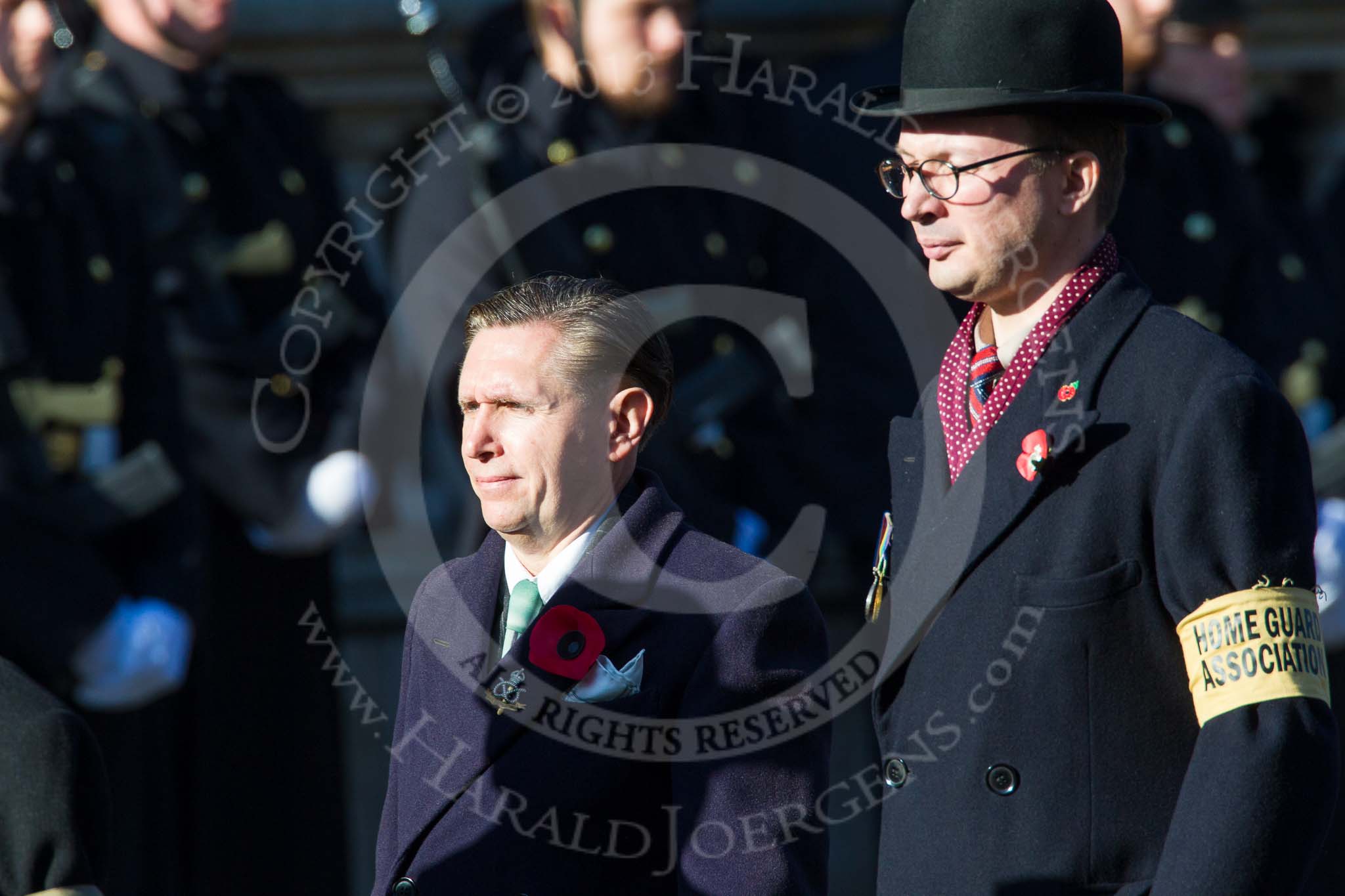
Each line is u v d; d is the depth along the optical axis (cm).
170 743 1560
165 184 1542
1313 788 785
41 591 1394
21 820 773
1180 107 1561
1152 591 837
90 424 1462
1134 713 838
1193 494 811
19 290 1438
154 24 1568
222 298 1566
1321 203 1934
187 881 1598
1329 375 1756
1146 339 855
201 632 1559
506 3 1838
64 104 1521
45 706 799
